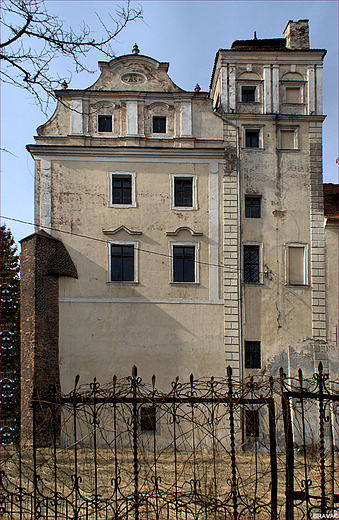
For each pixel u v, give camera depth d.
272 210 24.34
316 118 25.12
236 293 23.31
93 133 24.06
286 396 9.08
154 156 24.06
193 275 23.50
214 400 9.23
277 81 25.39
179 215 23.75
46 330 21.72
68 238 23.06
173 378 22.23
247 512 9.31
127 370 22.12
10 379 34.31
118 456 17.91
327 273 24.00
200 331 22.83
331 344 23.38
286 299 23.62
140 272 23.08
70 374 21.84
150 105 24.44
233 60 25.47
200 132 24.50
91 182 23.66
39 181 23.48
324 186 27.08
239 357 22.70
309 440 21.50
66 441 20.14
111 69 24.67
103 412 20.62
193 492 9.48
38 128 23.91
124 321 22.55
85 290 22.64
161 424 21.12
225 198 24.06
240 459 18.20
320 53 25.55
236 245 23.70
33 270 21.92
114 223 23.41
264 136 24.91
